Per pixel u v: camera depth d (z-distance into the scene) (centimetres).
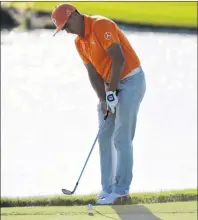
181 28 8300
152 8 9425
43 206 1770
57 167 2627
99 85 1794
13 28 8194
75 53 6272
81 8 8794
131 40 7338
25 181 2442
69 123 3412
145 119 3525
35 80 4838
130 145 1744
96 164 2658
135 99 1708
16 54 6212
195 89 4522
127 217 1580
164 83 4781
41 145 2984
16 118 3531
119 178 1761
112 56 1631
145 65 5697
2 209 1688
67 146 2948
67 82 4762
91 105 3909
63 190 1742
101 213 1622
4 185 2386
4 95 4222
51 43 6969
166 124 3409
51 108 3812
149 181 2420
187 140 3078
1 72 5194
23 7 9012
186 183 2388
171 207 1681
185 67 5569
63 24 1639
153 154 2828
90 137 3109
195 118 3559
